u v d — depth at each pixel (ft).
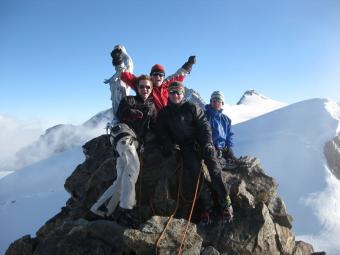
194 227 20.84
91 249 21.68
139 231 20.15
